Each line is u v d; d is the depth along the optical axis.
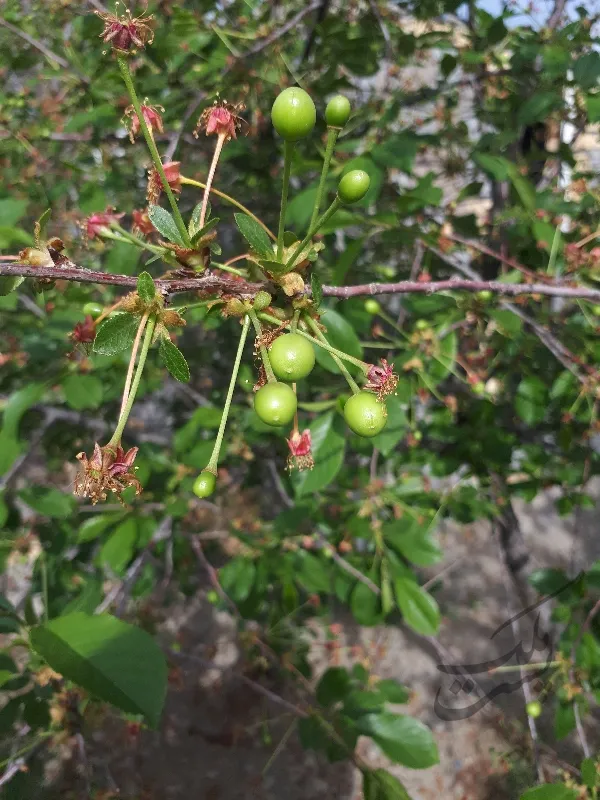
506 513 0.45
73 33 0.43
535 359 0.38
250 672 0.62
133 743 0.60
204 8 0.35
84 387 0.28
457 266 0.31
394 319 0.40
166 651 0.45
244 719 0.64
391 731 0.25
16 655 0.27
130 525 0.31
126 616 0.47
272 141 0.40
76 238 0.36
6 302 0.28
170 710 0.65
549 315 0.36
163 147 0.38
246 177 0.42
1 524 0.30
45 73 0.39
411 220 0.38
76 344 0.21
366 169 0.26
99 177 0.37
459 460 0.38
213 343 0.52
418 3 0.38
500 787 0.55
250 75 0.34
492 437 0.36
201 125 0.18
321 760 0.63
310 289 0.16
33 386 0.28
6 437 0.27
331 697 0.29
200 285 0.15
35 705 0.26
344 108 0.15
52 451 0.46
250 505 0.55
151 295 0.14
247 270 0.17
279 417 0.15
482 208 0.55
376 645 0.62
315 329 0.16
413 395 0.30
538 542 0.81
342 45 0.37
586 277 0.31
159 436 0.56
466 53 0.36
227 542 0.44
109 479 0.15
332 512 0.41
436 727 0.63
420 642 0.71
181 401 0.54
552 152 0.39
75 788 0.30
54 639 0.16
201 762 0.61
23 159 0.42
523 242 0.36
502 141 0.35
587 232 0.33
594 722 0.49
